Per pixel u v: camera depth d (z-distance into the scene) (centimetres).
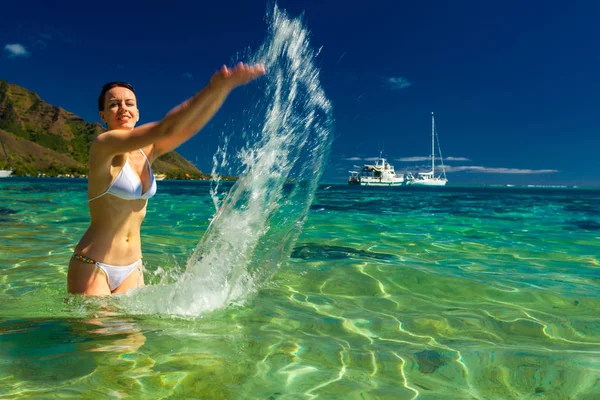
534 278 344
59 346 194
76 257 263
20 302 266
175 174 13775
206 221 735
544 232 652
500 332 224
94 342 200
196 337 210
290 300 282
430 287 317
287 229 352
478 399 152
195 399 148
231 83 197
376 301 282
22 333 211
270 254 343
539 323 239
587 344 207
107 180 253
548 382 166
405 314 255
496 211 1128
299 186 343
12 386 155
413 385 162
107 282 267
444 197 2217
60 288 302
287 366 178
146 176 276
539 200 1984
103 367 173
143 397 149
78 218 757
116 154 237
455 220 835
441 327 232
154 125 215
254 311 257
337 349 198
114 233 267
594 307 268
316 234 593
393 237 571
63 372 168
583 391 158
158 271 361
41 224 670
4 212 872
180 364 177
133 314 245
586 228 710
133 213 274
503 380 167
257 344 202
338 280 334
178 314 248
